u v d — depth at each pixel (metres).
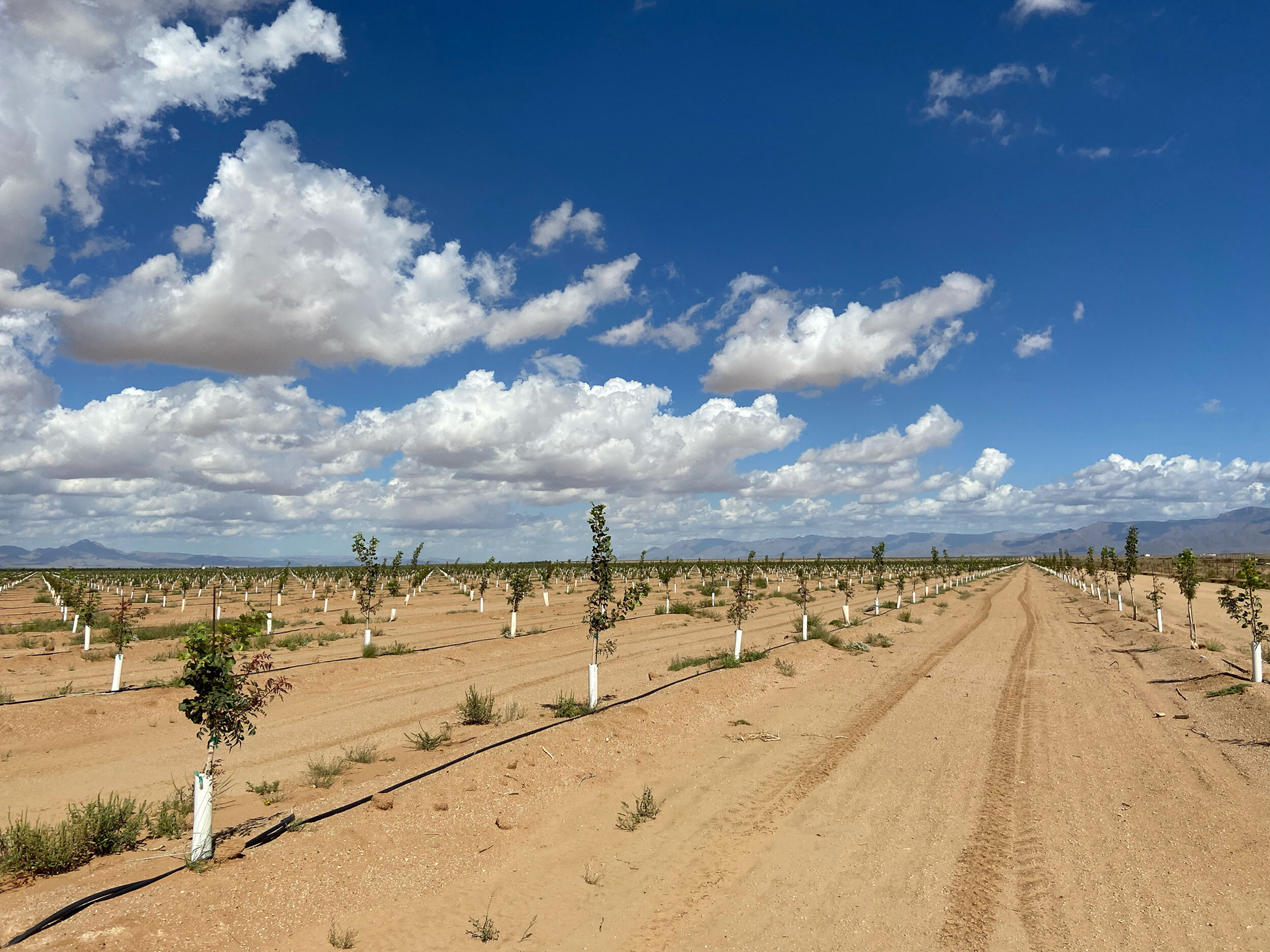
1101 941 6.70
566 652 26.33
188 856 7.59
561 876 8.20
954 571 93.56
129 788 11.02
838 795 10.92
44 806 10.13
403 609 44.25
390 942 6.63
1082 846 8.96
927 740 14.03
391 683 19.78
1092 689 18.89
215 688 7.57
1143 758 12.63
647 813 10.02
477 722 14.93
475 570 103.75
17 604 47.94
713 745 13.72
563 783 10.92
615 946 6.75
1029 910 7.34
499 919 7.21
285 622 34.59
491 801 9.84
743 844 9.11
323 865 7.60
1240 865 8.26
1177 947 6.54
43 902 6.43
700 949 6.70
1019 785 11.34
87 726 14.38
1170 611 39.09
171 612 41.34
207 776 7.49
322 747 13.44
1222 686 17.62
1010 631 32.94
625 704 15.28
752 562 24.33
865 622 35.97
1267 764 11.80
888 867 8.45
